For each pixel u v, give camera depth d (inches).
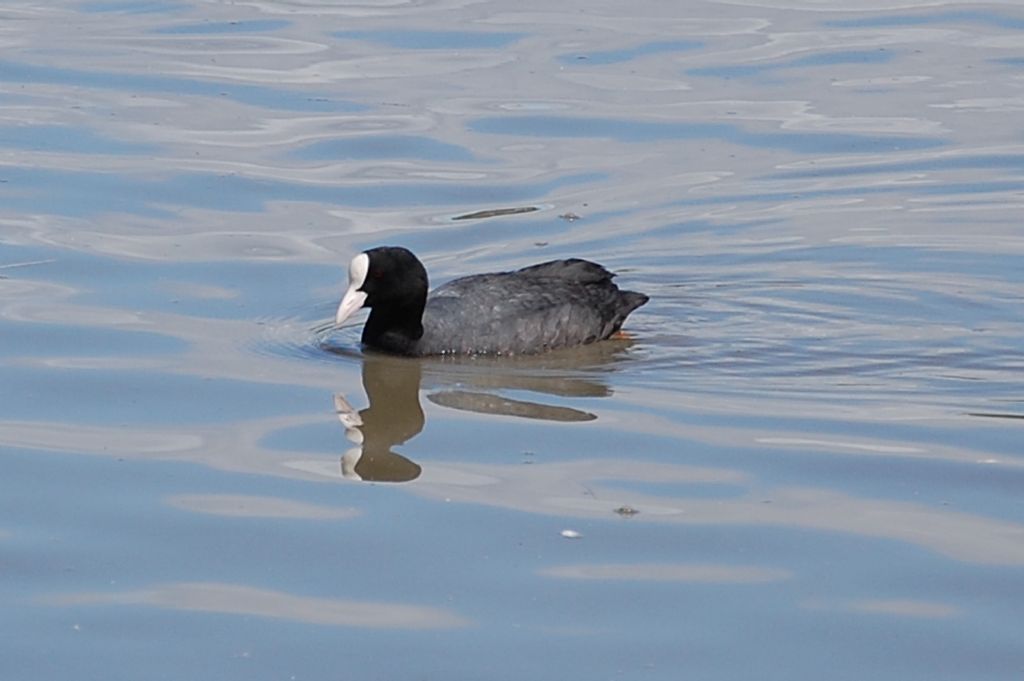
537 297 649.6
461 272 737.6
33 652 403.9
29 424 550.6
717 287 718.5
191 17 1159.6
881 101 984.3
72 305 675.4
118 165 863.1
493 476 510.3
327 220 799.1
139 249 750.5
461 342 634.8
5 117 930.7
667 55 1067.9
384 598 431.8
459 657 402.0
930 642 409.1
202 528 471.8
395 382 601.9
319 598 431.8
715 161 889.5
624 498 492.7
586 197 834.8
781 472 512.1
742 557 454.0
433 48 1082.7
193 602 428.8
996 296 696.4
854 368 613.6
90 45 1081.4
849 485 502.3
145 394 581.0
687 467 516.7
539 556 454.6
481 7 1187.9
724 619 420.5
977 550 456.8
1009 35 1119.6
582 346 649.6
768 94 995.9
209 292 700.0
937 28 1137.4
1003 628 415.5
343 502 490.0
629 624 418.0
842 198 833.5
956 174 866.1
